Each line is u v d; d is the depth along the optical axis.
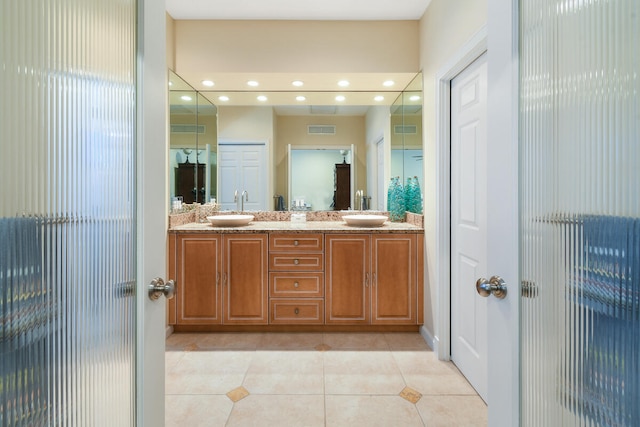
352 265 2.77
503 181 0.93
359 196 3.46
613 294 0.62
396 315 2.75
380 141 3.41
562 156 0.74
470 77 2.02
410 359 2.34
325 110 3.43
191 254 2.76
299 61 2.79
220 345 2.56
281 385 2.01
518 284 0.88
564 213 0.73
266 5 2.59
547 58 0.78
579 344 0.70
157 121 0.96
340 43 2.80
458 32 1.99
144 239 0.89
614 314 0.62
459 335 2.20
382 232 2.74
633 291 0.58
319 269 2.77
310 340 2.65
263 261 2.78
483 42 1.70
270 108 3.40
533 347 0.83
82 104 0.71
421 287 2.74
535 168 0.82
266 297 2.78
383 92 3.37
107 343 0.78
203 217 3.29
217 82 3.05
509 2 0.90
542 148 0.80
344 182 3.46
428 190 2.60
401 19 2.79
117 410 0.81
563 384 0.74
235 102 3.38
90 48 0.73
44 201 0.62
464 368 2.11
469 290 2.05
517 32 0.88
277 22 2.79
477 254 1.95
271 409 1.79
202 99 3.35
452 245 2.30
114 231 0.81
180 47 2.78
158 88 0.97
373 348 2.51
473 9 1.80
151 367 0.93
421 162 2.78
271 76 2.89
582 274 0.69
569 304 0.72
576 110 0.70
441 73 2.27
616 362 0.61
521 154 0.87
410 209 3.11
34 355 0.60
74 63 0.69
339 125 3.44
